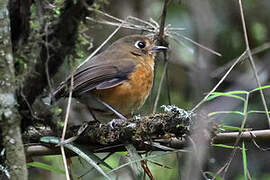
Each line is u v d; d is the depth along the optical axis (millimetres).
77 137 7012
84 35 6770
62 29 5922
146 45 9945
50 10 6246
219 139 7043
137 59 9594
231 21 13844
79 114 10578
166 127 6891
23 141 6922
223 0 13891
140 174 6883
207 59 12664
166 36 9297
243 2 13875
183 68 12750
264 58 13742
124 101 8961
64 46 6027
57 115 6879
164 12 8789
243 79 12953
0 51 5863
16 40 6387
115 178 7762
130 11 13102
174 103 12789
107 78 8680
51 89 6051
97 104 8852
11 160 5781
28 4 6238
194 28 13016
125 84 8883
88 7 5793
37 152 7074
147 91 9328
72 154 7227
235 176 12156
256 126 12273
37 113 6680
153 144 7172
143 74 9141
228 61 13484
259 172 12383
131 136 7082
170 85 12992
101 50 12156
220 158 12203
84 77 8422
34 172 11578
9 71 5895
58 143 6824
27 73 6258
